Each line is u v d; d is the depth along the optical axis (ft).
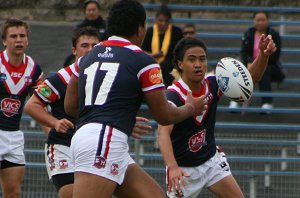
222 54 161.48
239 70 74.84
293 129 127.54
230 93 74.79
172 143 79.15
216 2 197.98
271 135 128.36
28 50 171.32
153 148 124.26
